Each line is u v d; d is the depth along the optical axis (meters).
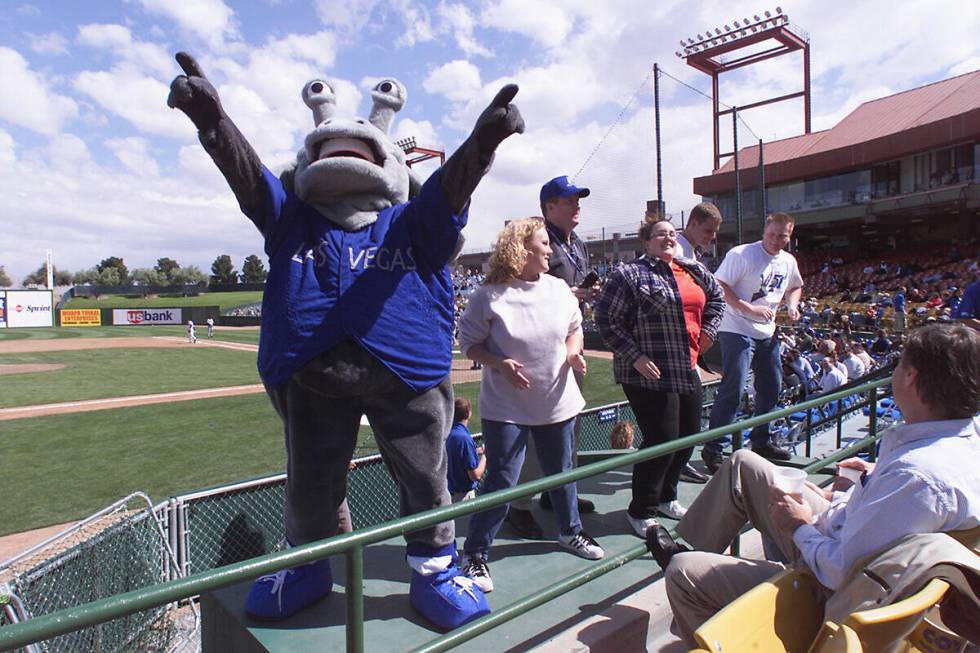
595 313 3.34
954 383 1.72
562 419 2.82
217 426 12.48
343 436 2.19
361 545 1.55
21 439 11.53
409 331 2.12
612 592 2.60
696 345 3.28
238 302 67.44
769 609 1.71
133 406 14.94
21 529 7.17
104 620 1.16
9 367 23.86
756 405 4.51
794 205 34.31
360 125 2.20
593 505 3.64
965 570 1.48
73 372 22.22
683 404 3.36
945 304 19.56
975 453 1.71
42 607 3.37
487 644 2.18
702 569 2.16
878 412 7.00
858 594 1.62
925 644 1.69
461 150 1.99
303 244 2.09
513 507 3.20
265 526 5.13
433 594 2.25
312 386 2.04
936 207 29.39
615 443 5.08
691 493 3.92
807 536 1.96
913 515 1.62
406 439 2.20
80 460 9.98
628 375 3.26
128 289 77.94
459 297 33.22
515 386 2.62
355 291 2.05
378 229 2.14
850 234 36.00
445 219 2.11
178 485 8.66
